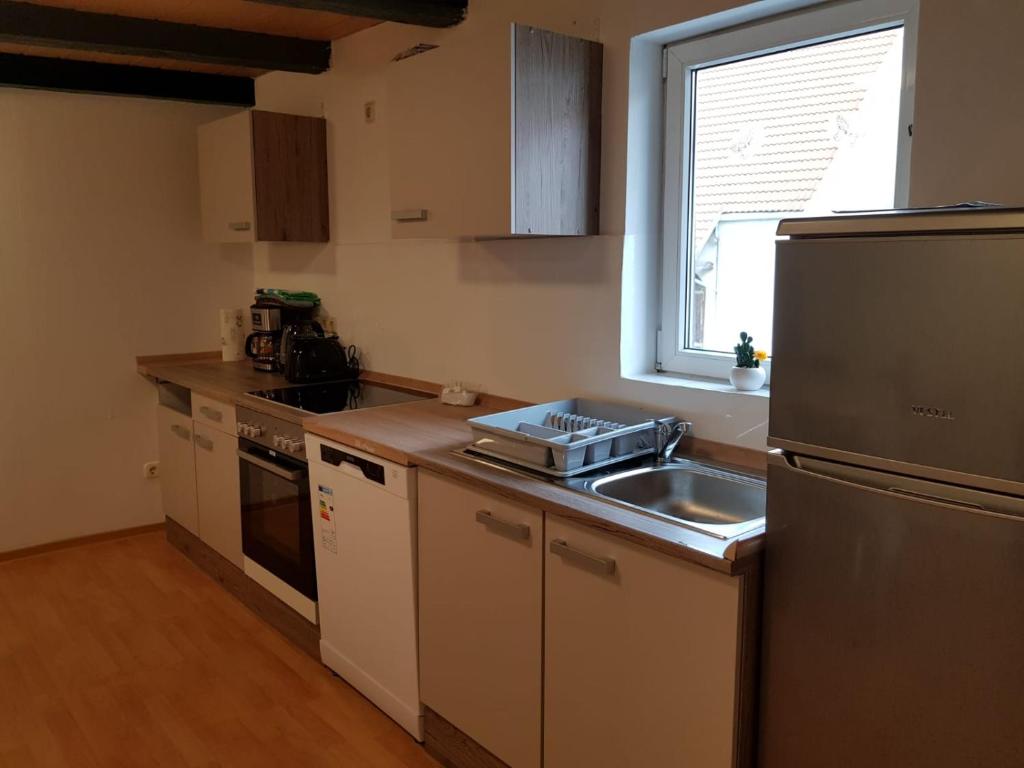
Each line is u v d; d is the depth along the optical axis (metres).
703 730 1.61
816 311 1.37
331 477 2.65
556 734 1.96
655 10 2.27
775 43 2.12
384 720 2.61
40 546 4.04
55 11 3.04
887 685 1.34
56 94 3.86
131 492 4.28
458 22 2.92
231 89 4.25
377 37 3.34
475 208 2.40
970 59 1.67
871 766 1.38
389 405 2.96
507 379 2.94
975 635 1.22
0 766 2.40
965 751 1.25
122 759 2.43
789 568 1.46
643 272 2.50
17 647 3.10
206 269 4.36
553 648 1.93
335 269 3.83
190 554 3.95
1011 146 1.63
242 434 3.20
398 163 2.72
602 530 1.74
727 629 1.53
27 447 3.96
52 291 3.94
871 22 1.92
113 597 3.54
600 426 2.31
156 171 4.16
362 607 2.61
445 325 3.20
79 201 3.97
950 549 1.23
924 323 1.24
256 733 2.55
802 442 1.42
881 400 1.30
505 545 2.02
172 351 4.31
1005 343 1.15
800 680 1.47
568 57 2.36
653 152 2.46
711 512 2.09
